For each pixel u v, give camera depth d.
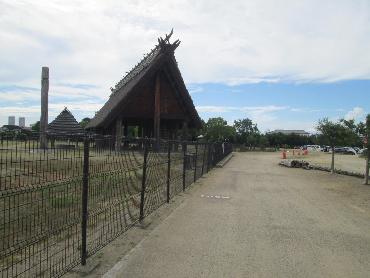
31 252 6.48
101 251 7.20
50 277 5.64
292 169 30.48
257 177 22.78
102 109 44.78
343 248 8.02
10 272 5.68
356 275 6.50
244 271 6.54
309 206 12.92
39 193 5.69
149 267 6.56
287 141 123.75
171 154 13.76
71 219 6.54
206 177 21.61
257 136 96.19
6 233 5.49
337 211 12.12
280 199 14.30
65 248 6.50
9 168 4.55
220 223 9.96
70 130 33.91
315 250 7.82
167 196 12.63
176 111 34.66
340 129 26.17
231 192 15.77
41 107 25.05
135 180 9.20
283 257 7.32
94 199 7.00
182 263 6.82
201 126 38.50
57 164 5.49
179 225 9.55
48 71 25.05
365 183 19.69
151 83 33.09
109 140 7.40
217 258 7.15
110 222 7.98
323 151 90.62
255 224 9.97
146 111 33.19
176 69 32.50
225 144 46.16
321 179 22.25
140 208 9.62
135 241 7.99
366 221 10.71
